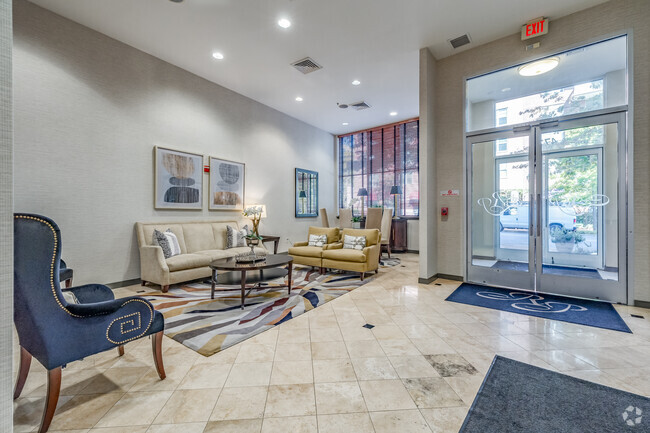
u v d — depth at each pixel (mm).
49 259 1387
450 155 4367
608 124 3299
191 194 4918
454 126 4328
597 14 3291
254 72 4910
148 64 4344
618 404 1562
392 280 4473
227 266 3283
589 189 3424
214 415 1502
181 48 4195
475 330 2566
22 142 3217
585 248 3457
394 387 1738
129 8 3336
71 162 3570
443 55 4367
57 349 1404
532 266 3760
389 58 4449
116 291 3836
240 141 5828
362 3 3271
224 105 5508
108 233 3912
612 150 3281
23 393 1709
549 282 3641
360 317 2904
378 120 7449
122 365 2006
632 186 3123
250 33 3826
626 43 3168
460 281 4312
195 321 2785
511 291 3801
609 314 2914
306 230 7637
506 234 3975
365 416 1492
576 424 1415
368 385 1760
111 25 3668
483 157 4129
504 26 3695
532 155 3756
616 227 3254
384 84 5363
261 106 6320
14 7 3156
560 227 3607
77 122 3623
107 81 3902
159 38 3951
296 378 1836
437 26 3686
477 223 4191
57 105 3457
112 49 3945
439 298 3527
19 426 1432
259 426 1424
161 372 1827
